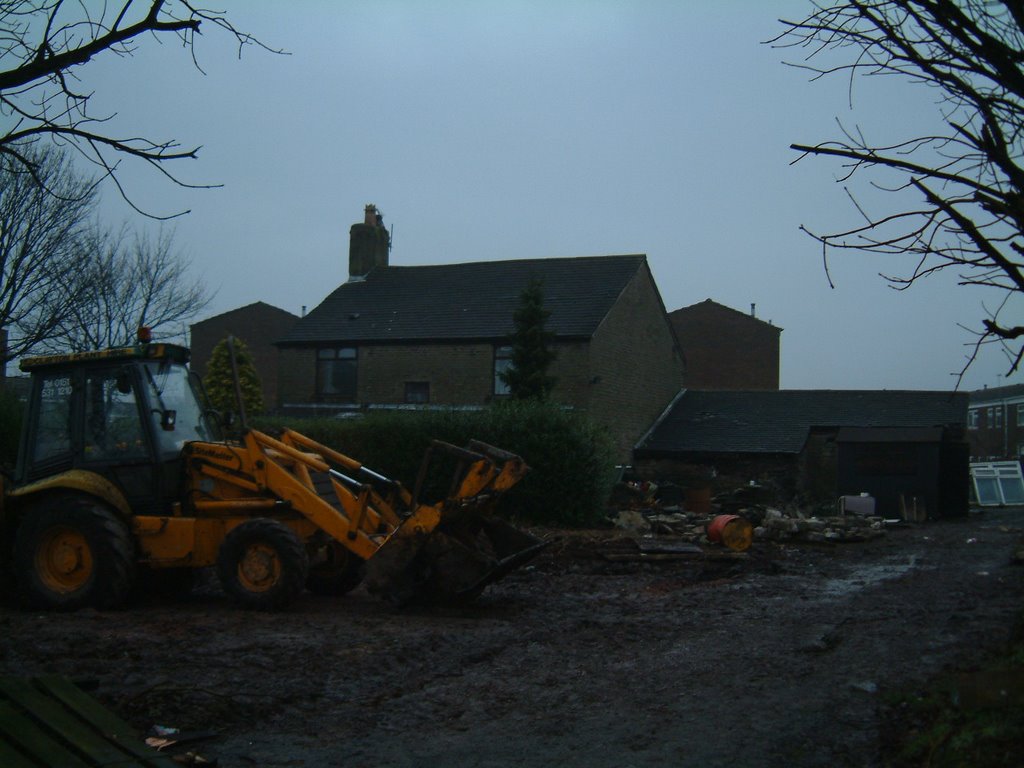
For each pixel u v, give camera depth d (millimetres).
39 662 7805
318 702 6902
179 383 11797
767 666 8016
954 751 5258
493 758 5750
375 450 22562
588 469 21312
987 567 15352
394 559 10148
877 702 6785
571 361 31172
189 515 11102
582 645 8875
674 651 8633
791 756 5719
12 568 11336
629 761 5676
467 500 10102
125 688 7016
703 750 5855
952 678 7004
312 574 11648
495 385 32719
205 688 6992
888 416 34156
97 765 5148
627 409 33812
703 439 34188
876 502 29672
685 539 19016
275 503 10844
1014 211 4094
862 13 4363
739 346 48125
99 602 10492
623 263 34969
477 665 8070
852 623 10023
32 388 11539
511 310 33688
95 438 11156
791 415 35156
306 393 35281
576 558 15633
